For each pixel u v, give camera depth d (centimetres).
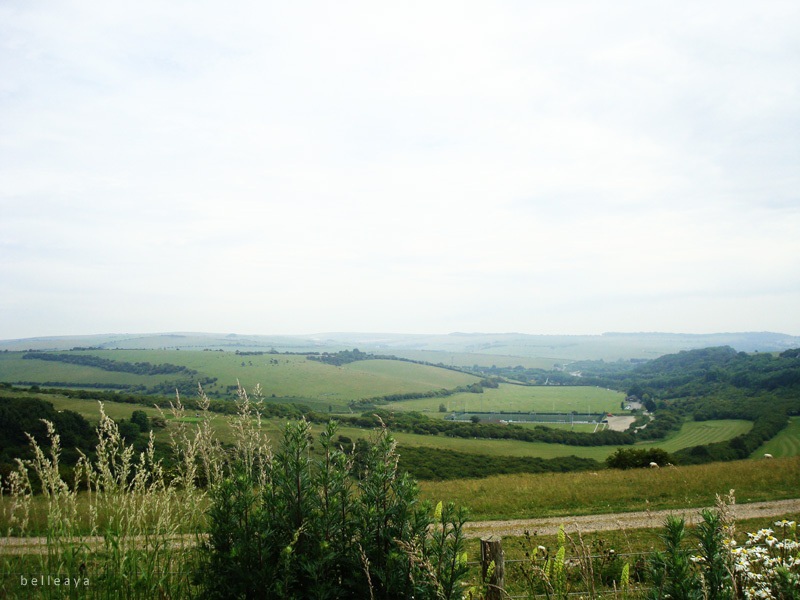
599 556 771
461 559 348
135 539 407
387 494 370
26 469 398
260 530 340
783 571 304
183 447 428
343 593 337
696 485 2236
